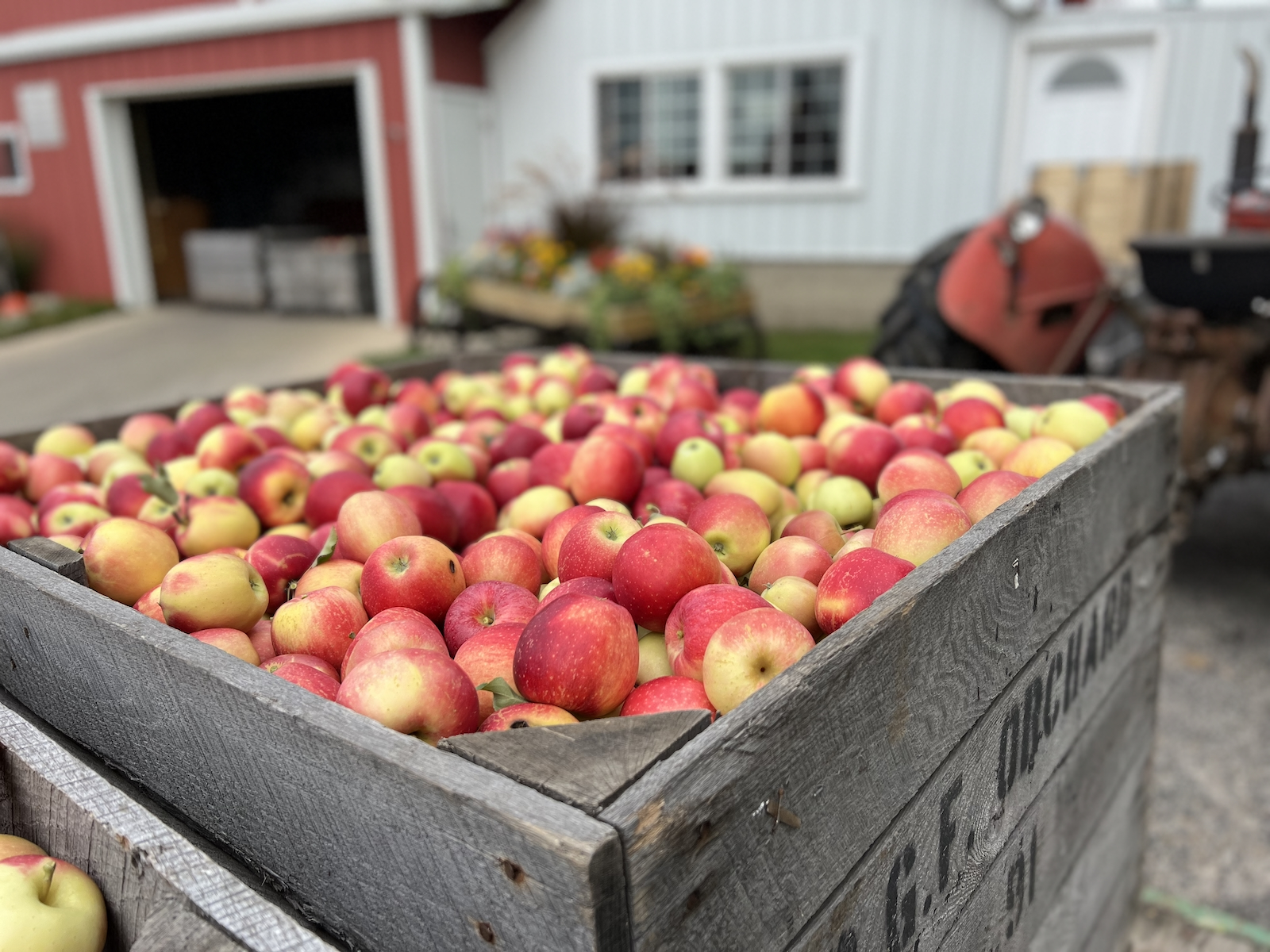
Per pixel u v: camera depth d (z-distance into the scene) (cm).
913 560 122
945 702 98
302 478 166
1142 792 187
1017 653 114
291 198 1446
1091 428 168
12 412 673
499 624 112
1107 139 860
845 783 82
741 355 770
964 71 859
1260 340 331
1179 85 816
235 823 88
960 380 227
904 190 908
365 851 75
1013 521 108
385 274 1002
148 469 190
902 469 154
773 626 97
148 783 99
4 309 1096
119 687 98
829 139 928
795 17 893
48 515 158
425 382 289
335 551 142
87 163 1130
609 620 97
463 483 165
